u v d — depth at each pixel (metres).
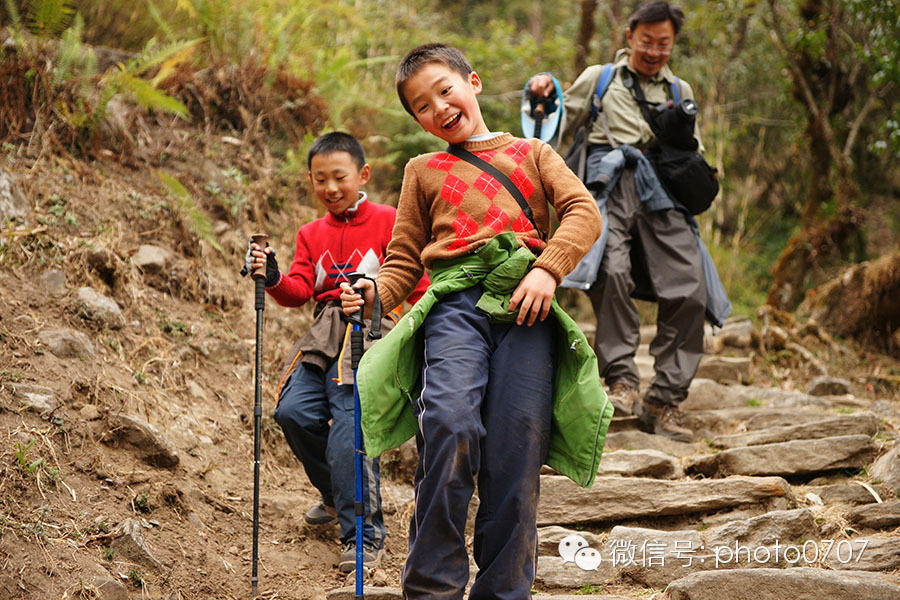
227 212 5.03
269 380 4.19
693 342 4.25
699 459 3.78
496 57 8.68
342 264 3.28
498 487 2.16
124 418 3.18
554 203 2.37
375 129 6.62
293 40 6.32
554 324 2.31
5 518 2.55
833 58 7.21
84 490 2.87
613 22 8.60
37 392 3.08
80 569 2.52
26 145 4.50
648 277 4.45
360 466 2.45
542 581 2.97
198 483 3.27
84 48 5.04
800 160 9.24
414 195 2.48
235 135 5.63
